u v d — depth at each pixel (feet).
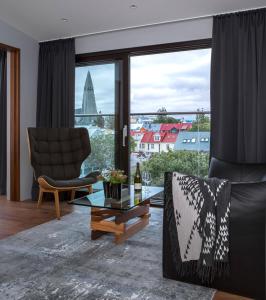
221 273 6.33
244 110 11.78
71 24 13.94
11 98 14.99
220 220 6.11
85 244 9.29
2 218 12.07
